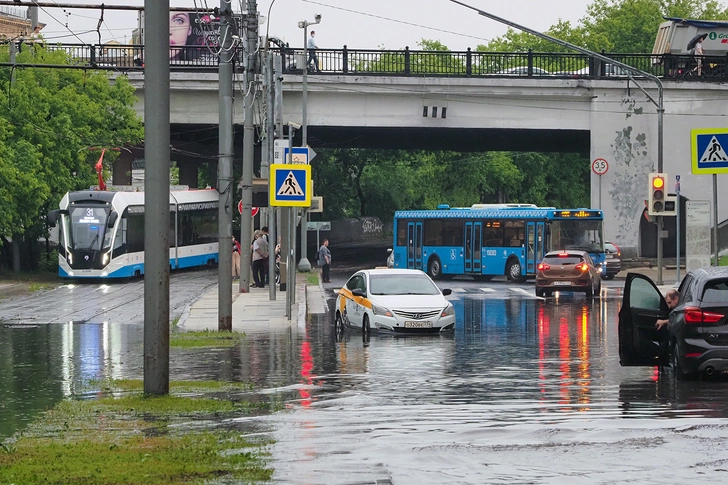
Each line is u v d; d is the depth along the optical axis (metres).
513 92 116.38
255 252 94.69
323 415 27.77
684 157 118.94
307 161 71.56
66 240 104.88
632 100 118.38
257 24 74.56
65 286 99.38
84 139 110.81
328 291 91.56
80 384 35.22
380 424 26.16
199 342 49.03
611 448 22.50
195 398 31.16
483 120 117.44
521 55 117.50
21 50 109.06
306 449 22.61
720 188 119.62
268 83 87.00
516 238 109.06
